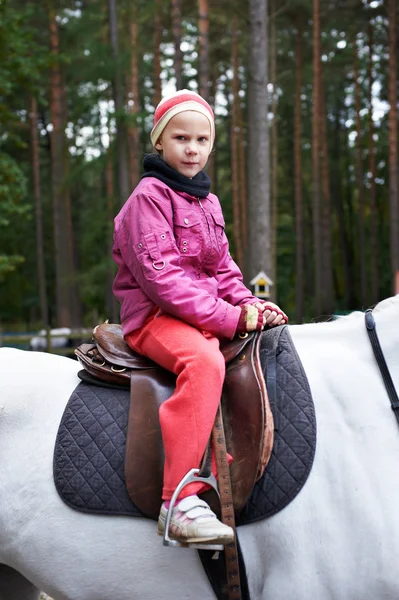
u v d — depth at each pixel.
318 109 18.16
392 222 15.30
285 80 22.00
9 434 1.90
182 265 1.84
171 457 1.68
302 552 1.65
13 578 2.13
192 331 1.76
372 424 1.72
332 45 21.58
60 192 17.27
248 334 1.83
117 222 1.89
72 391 1.95
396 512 1.64
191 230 1.84
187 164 1.86
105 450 1.79
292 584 1.65
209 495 1.71
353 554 1.64
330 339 1.91
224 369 1.73
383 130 24.30
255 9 9.50
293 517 1.66
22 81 11.79
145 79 22.64
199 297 1.75
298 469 1.68
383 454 1.69
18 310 28.50
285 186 25.73
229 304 1.82
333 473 1.67
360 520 1.64
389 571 1.62
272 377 1.80
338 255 27.11
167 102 1.86
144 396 1.80
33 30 11.61
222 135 26.53
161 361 1.79
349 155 27.00
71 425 1.84
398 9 18.78
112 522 1.75
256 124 9.50
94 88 18.06
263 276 8.30
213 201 1.96
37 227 20.98
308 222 26.50
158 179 1.85
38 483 1.81
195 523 1.59
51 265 26.20
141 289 1.84
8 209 11.26
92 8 17.00
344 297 25.94
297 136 19.84
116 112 14.11
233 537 1.60
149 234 1.76
